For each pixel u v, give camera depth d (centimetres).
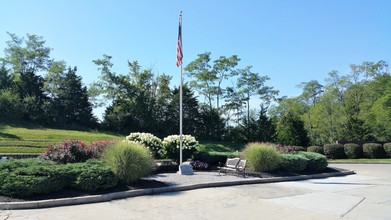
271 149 1605
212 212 810
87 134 4081
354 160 2905
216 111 5341
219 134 5234
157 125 5006
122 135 4612
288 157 1647
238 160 1536
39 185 889
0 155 1947
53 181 918
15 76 5503
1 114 4144
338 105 4747
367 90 4569
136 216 760
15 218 716
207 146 4472
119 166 1076
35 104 4634
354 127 4122
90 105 5100
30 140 3022
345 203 934
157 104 5175
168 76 5297
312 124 5094
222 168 1558
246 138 4769
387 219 753
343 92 4756
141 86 5094
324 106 4850
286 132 3591
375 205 910
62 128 4644
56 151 1316
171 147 1777
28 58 6091
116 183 1033
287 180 1473
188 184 1184
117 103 4997
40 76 5362
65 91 4934
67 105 4828
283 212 816
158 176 1396
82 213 780
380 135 4138
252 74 5384
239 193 1095
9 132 3341
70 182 961
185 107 5106
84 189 963
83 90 5094
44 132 3725
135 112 4922
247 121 5153
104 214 774
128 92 5022
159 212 803
